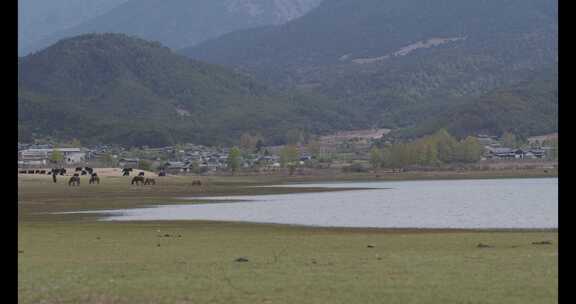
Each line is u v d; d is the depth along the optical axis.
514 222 159.25
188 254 93.44
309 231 138.25
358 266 79.62
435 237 117.69
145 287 68.44
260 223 157.00
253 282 70.38
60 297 64.69
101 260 87.25
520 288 66.44
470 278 71.38
